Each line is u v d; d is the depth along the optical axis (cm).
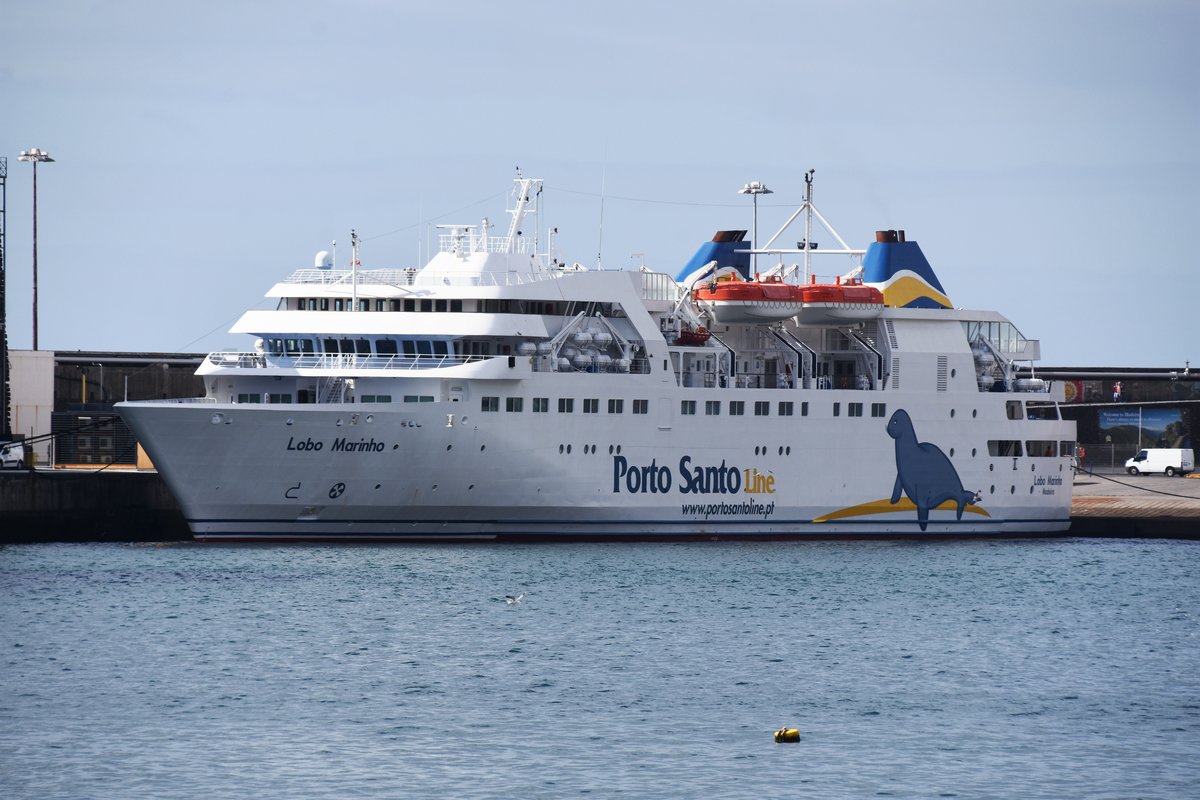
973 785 16762
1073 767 17388
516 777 16738
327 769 16912
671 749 17688
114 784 16425
